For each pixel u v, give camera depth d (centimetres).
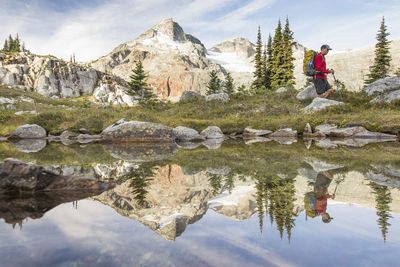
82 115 1683
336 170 336
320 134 1238
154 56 15888
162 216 160
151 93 4897
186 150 707
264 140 1133
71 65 7838
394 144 785
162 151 679
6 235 127
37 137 1418
